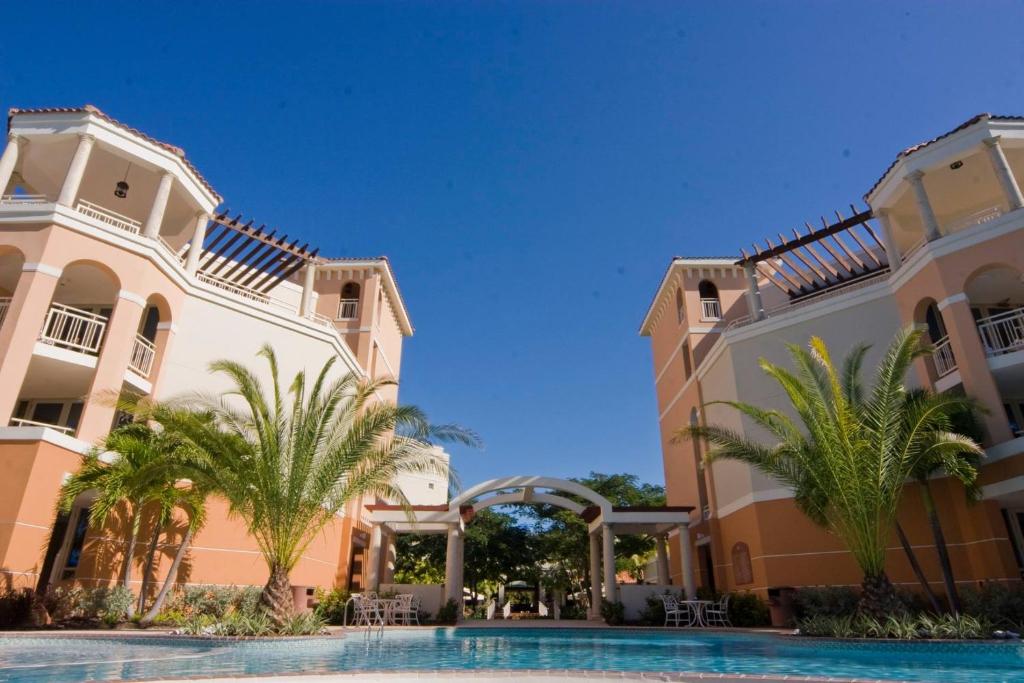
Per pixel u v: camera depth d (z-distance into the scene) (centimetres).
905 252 2120
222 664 789
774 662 876
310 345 2017
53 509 1239
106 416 1415
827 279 2225
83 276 1641
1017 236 1451
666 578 2159
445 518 1909
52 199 1903
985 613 1180
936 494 1493
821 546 1598
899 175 1698
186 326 1755
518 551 3117
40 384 1589
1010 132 1585
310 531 1357
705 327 2431
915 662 859
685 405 2433
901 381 1262
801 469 1351
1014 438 1319
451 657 934
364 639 1266
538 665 837
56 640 977
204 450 1206
